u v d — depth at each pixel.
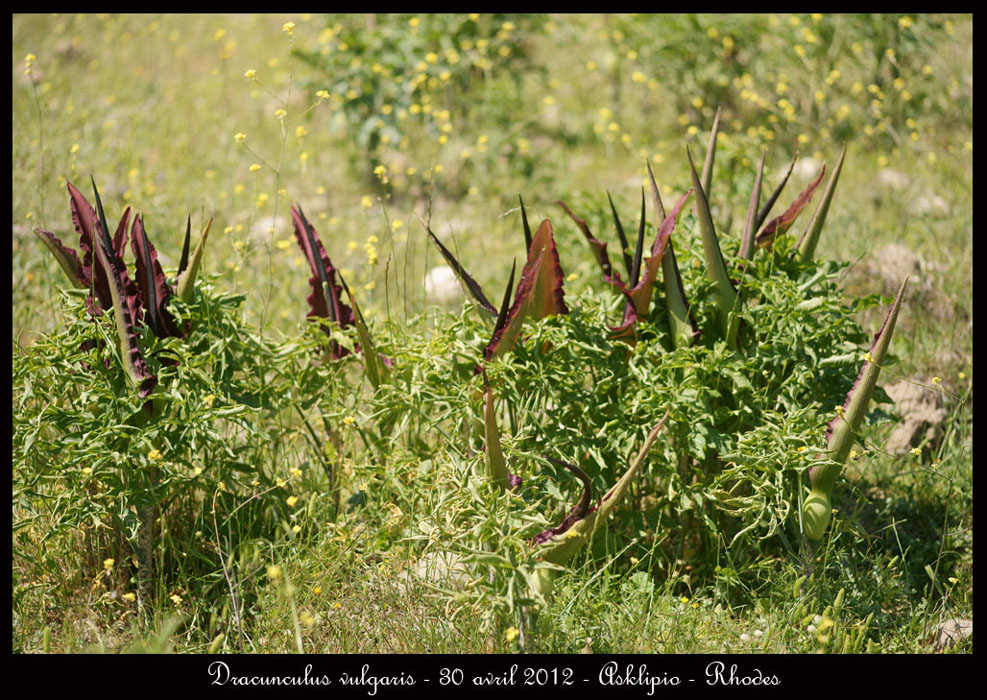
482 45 10.60
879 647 4.45
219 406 4.62
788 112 9.94
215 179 9.66
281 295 7.21
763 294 4.79
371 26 10.84
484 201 9.46
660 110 11.63
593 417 4.75
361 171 10.07
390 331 5.23
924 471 5.62
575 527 4.12
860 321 7.05
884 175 9.55
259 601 4.54
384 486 4.79
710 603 4.71
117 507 4.45
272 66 12.74
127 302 4.41
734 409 4.86
